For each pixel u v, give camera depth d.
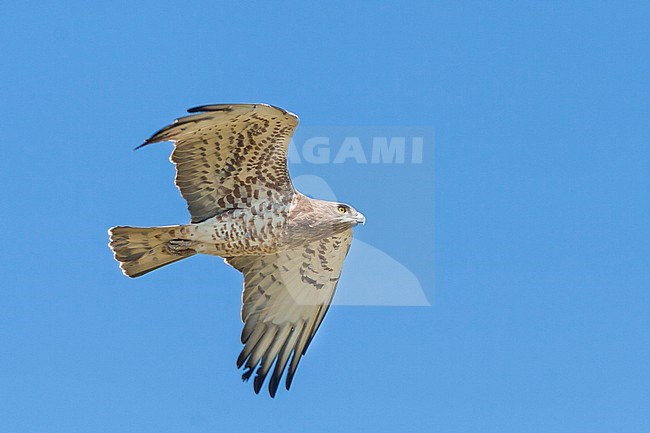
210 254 16.94
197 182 16.61
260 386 17.38
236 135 16.20
